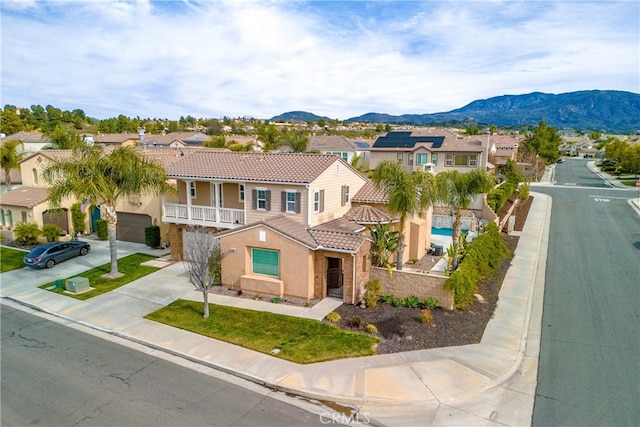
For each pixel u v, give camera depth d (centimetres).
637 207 4491
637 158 7638
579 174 8288
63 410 1179
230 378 1366
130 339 1656
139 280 2336
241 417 1149
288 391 1285
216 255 2020
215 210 2520
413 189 2102
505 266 2517
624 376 1362
